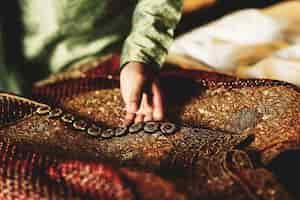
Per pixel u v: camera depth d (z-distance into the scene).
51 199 1.00
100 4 1.83
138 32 1.45
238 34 1.99
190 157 1.12
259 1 2.54
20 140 1.21
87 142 1.21
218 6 2.53
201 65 1.81
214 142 1.15
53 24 1.81
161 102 1.34
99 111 1.38
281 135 1.13
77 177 1.03
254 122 1.23
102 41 1.88
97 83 1.49
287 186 1.01
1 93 1.36
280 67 1.72
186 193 0.97
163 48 1.45
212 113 1.32
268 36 1.97
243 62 1.82
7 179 1.04
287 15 2.12
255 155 1.08
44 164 1.07
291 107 1.21
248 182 0.99
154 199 0.97
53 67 1.87
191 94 1.37
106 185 1.00
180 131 1.20
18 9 1.81
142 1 1.51
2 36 1.79
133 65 1.37
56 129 1.24
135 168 1.05
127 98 1.33
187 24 2.46
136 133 1.22
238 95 1.32
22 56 1.86
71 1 1.79
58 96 1.46
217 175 1.01
